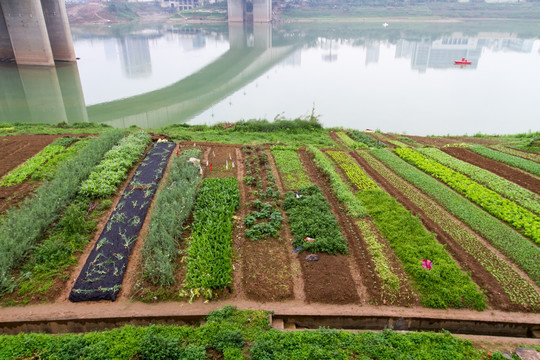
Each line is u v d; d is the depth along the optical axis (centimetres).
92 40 9300
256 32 10712
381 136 3078
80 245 1335
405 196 1794
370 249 1370
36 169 1878
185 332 1008
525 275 1282
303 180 1895
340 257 1339
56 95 4594
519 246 1409
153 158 2039
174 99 4431
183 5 15212
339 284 1208
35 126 2884
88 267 1229
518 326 1107
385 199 1703
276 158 2156
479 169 2103
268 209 1584
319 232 1434
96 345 956
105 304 1115
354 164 2142
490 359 962
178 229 1418
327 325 1125
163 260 1223
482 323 1106
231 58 7050
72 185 1634
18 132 2520
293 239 1423
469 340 1014
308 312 1111
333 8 13775
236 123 3116
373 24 12200
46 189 1611
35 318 1062
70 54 6294
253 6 12225
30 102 4278
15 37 5631
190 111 3956
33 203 1507
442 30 10750
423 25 11706
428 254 1330
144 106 4128
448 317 1105
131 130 2620
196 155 2073
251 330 1022
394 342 991
